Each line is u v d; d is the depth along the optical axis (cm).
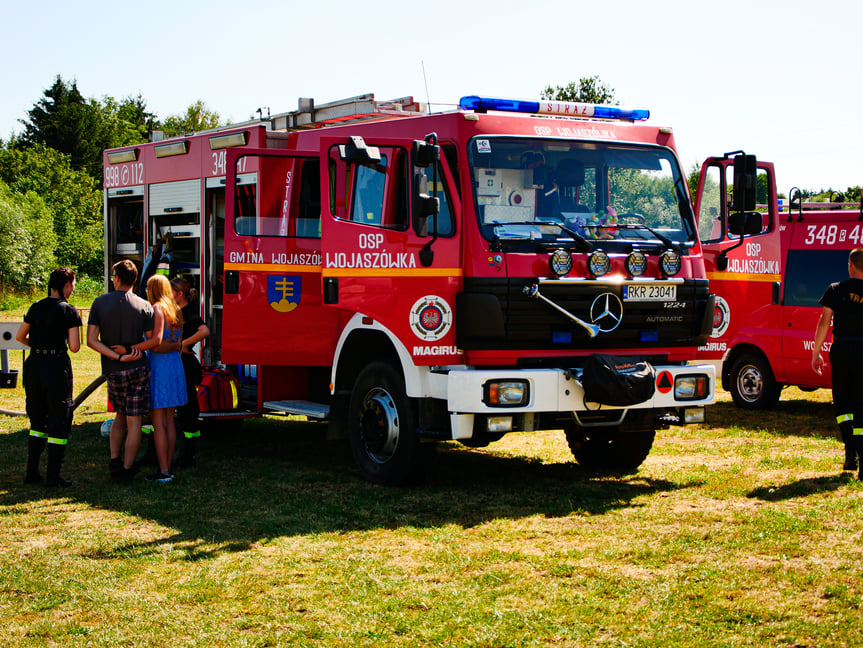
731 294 940
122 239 1212
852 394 809
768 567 548
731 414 1215
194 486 792
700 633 451
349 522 668
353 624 469
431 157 689
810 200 1409
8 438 1020
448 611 482
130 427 796
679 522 658
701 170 944
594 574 541
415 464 765
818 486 763
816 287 1183
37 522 675
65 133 8156
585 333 733
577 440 834
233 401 930
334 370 838
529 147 748
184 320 891
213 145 998
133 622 476
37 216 5544
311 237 876
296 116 1016
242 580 538
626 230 770
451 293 723
